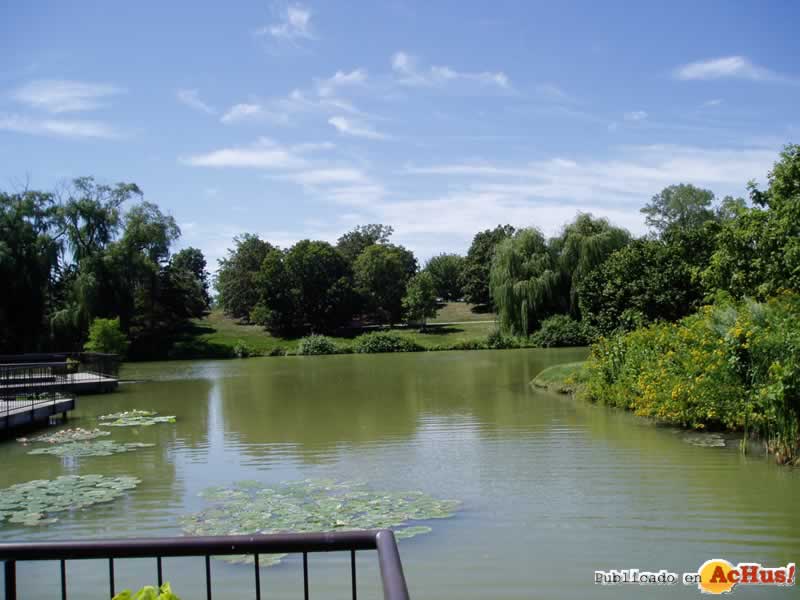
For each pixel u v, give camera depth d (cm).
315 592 581
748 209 1841
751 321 1085
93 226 4419
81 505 831
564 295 4422
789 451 963
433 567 621
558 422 1388
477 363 3300
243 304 7131
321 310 6431
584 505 794
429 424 1428
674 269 2339
